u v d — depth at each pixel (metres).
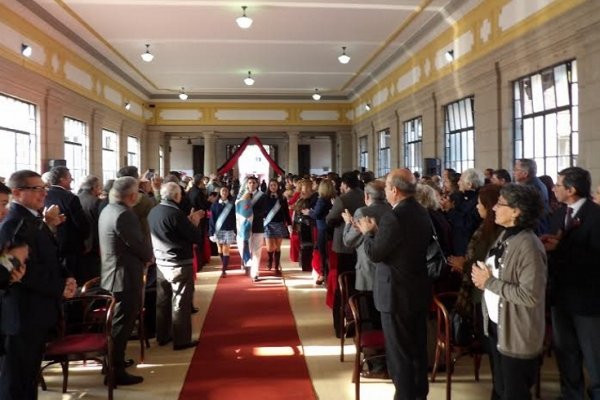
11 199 3.77
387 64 14.59
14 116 9.53
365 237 3.61
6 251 2.98
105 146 15.59
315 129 20.61
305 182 9.48
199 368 4.91
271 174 27.39
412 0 9.46
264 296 7.75
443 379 4.56
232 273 9.54
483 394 4.23
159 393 4.34
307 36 11.88
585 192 3.63
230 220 9.26
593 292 3.50
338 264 5.79
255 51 13.24
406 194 3.61
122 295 4.49
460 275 4.54
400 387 3.47
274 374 4.74
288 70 15.68
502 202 2.98
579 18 6.29
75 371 4.92
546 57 7.12
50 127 10.80
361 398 4.20
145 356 5.27
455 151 10.71
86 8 9.77
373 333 4.28
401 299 3.48
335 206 5.81
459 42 9.98
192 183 11.13
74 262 5.41
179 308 5.45
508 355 2.92
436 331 4.62
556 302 3.66
